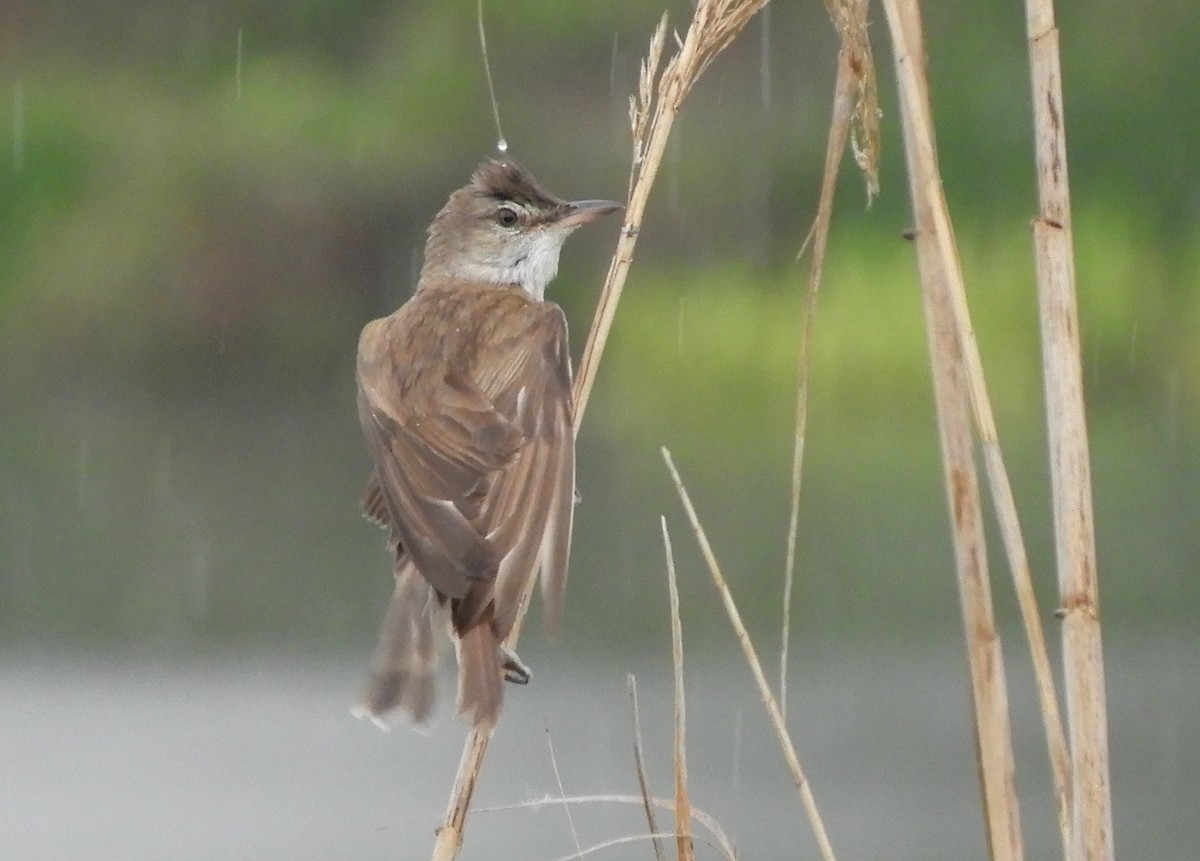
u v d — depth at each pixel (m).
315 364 25.06
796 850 10.44
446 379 5.83
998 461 5.14
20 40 26.67
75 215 25.33
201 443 23.00
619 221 24.77
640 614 15.31
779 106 25.66
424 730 5.33
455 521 5.40
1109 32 25.67
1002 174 24.48
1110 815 5.05
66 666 14.46
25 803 11.45
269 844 10.67
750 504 19.28
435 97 25.44
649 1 25.22
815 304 5.45
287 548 17.83
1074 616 5.10
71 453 22.02
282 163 25.34
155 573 16.92
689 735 12.44
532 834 10.83
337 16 26.28
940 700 13.16
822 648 14.48
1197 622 14.99
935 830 10.71
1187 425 22.75
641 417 22.97
